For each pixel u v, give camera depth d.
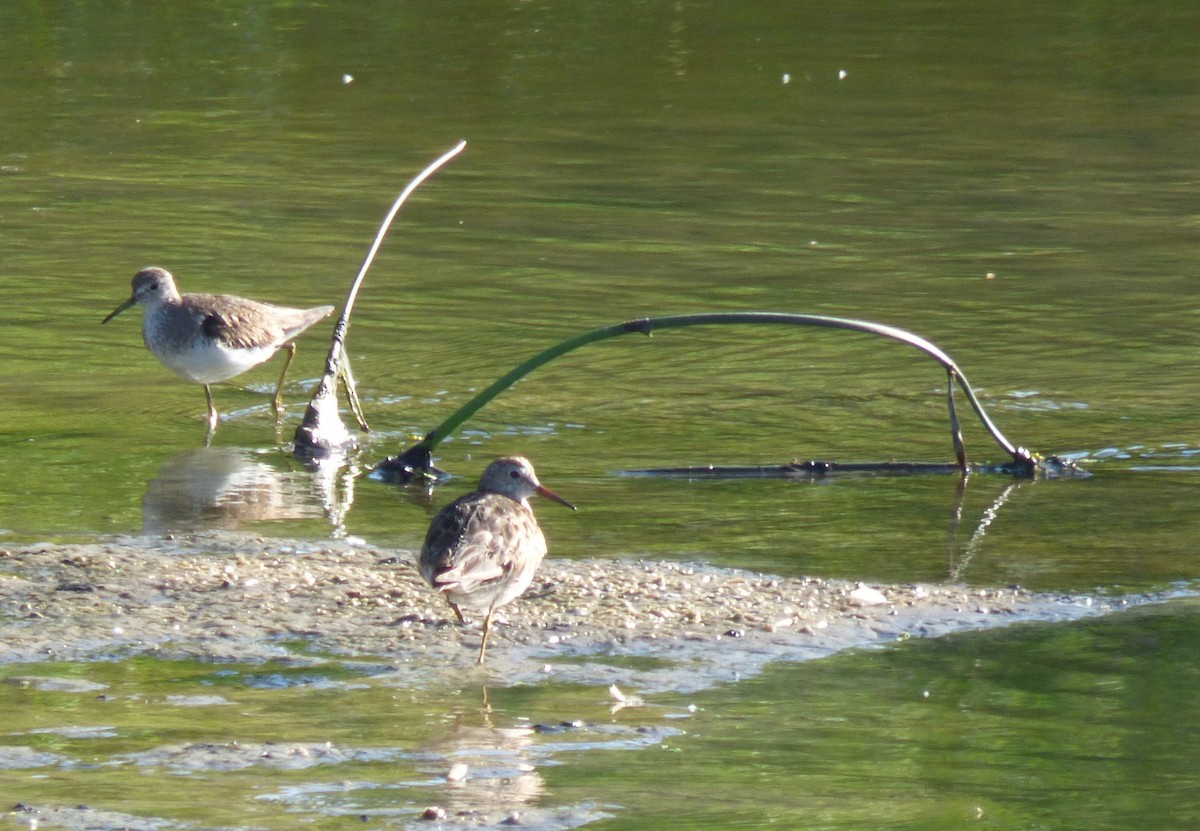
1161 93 34.81
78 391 17.12
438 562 9.67
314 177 27.62
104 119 31.98
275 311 16.78
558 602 10.82
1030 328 19.28
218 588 11.01
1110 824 7.77
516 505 10.51
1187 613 10.80
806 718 9.05
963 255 22.69
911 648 10.16
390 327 19.48
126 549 11.89
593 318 19.77
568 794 7.98
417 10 43.53
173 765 8.26
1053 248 23.05
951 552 12.13
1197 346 18.56
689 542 12.35
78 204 25.53
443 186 27.05
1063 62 37.91
